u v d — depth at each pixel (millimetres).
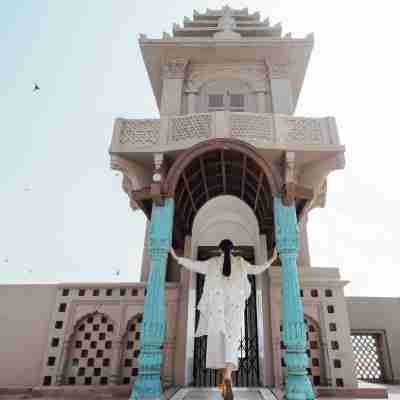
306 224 10117
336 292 8305
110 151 7289
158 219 6277
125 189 9016
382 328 11523
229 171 7988
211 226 9922
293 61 9703
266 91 9352
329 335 7914
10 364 8273
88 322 8750
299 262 9695
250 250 9602
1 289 9031
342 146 7148
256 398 5715
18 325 8656
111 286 8953
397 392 8234
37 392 7629
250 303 8891
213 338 4633
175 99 9109
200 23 11336
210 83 9633
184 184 7543
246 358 8336
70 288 9023
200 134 7195
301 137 7266
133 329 8617
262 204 8312
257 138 7152
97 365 8312
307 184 7629
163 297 5793
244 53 9500
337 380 7508
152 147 7266
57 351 8352
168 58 9695
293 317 5453
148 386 5070
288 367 5207
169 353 8078
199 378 8391
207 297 4953
